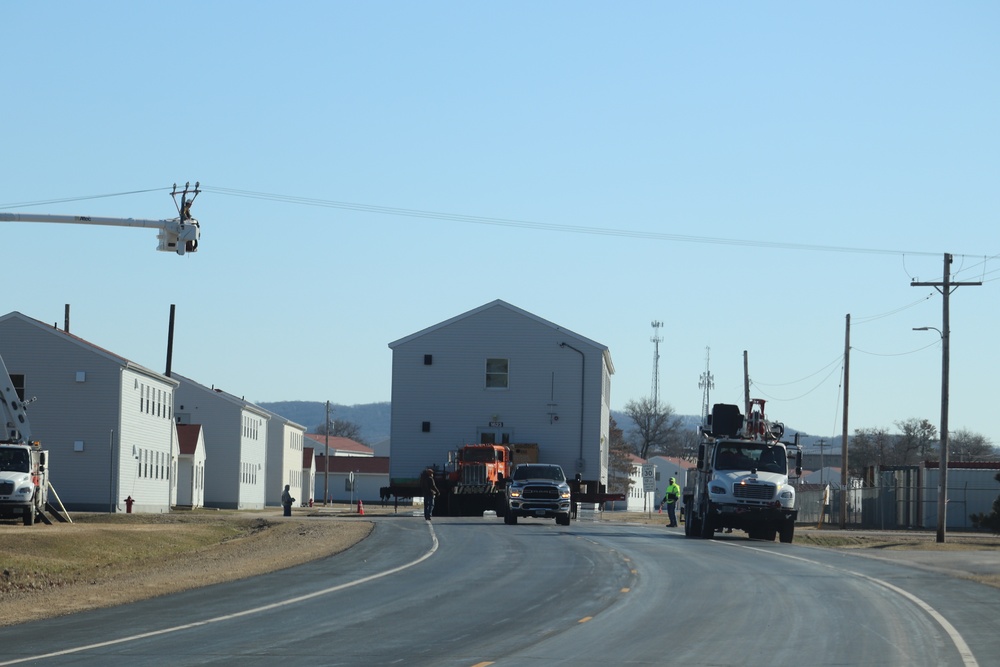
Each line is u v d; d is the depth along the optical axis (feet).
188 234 124.98
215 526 203.72
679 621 75.66
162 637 68.90
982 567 131.03
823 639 68.54
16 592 104.99
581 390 297.53
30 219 123.13
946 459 203.10
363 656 61.67
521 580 102.37
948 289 210.79
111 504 279.08
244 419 404.98
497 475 253.03
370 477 565.94
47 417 281.54
